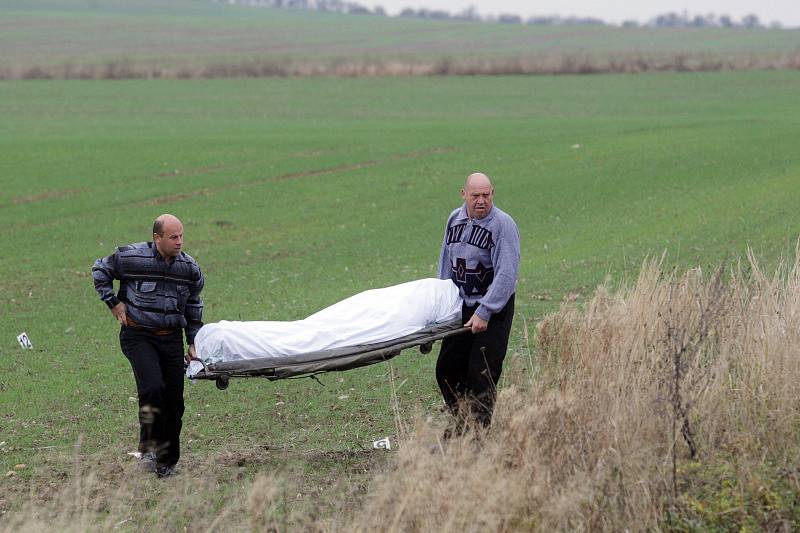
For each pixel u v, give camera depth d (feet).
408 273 76.64
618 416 29.63
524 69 291.79
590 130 167.73
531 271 73.26
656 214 96.89
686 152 136.98
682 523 27.02
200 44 508.12
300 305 65.87
